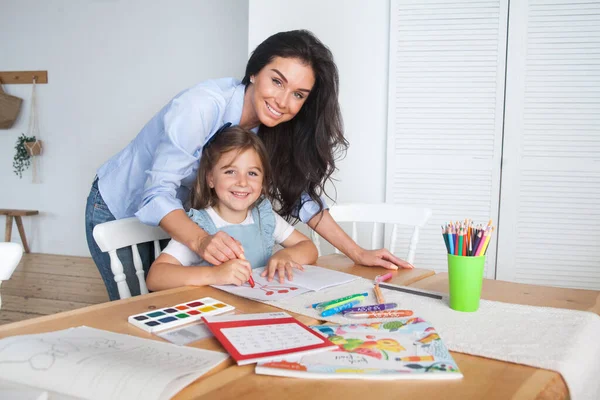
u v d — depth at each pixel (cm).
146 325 79
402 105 263
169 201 118
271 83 130
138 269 135
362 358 67
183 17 400
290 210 156
